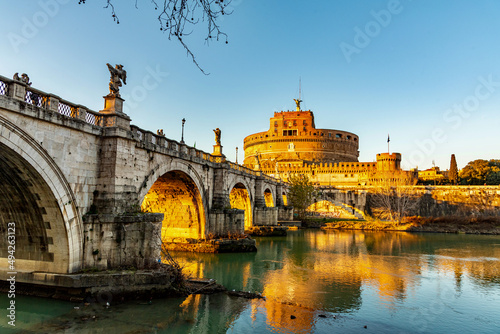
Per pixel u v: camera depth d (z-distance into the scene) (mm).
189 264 30500
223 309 18438
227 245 35844
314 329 16219
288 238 52969
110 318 16406
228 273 27422
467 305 20297
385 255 37781
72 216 18141
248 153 159125
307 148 140125
